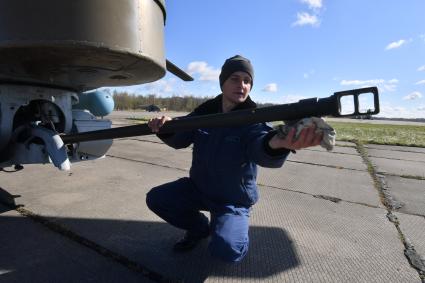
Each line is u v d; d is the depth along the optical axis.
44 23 2.01
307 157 7.01
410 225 3.21
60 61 2.30
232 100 2.04
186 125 1.77
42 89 2.96
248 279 2.14
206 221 2.48
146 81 3.02
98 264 2.25
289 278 2.17
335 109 1.25
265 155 1.63
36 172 4.59
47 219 2.96
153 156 6.32
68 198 3.55
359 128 20.89
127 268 2.21
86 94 4.31
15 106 2.79
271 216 3.26
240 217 2.10
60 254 2.37
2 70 2.47
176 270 2.20
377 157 7.57
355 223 3.19
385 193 4.36
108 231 2.76
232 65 2.01
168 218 2.37
